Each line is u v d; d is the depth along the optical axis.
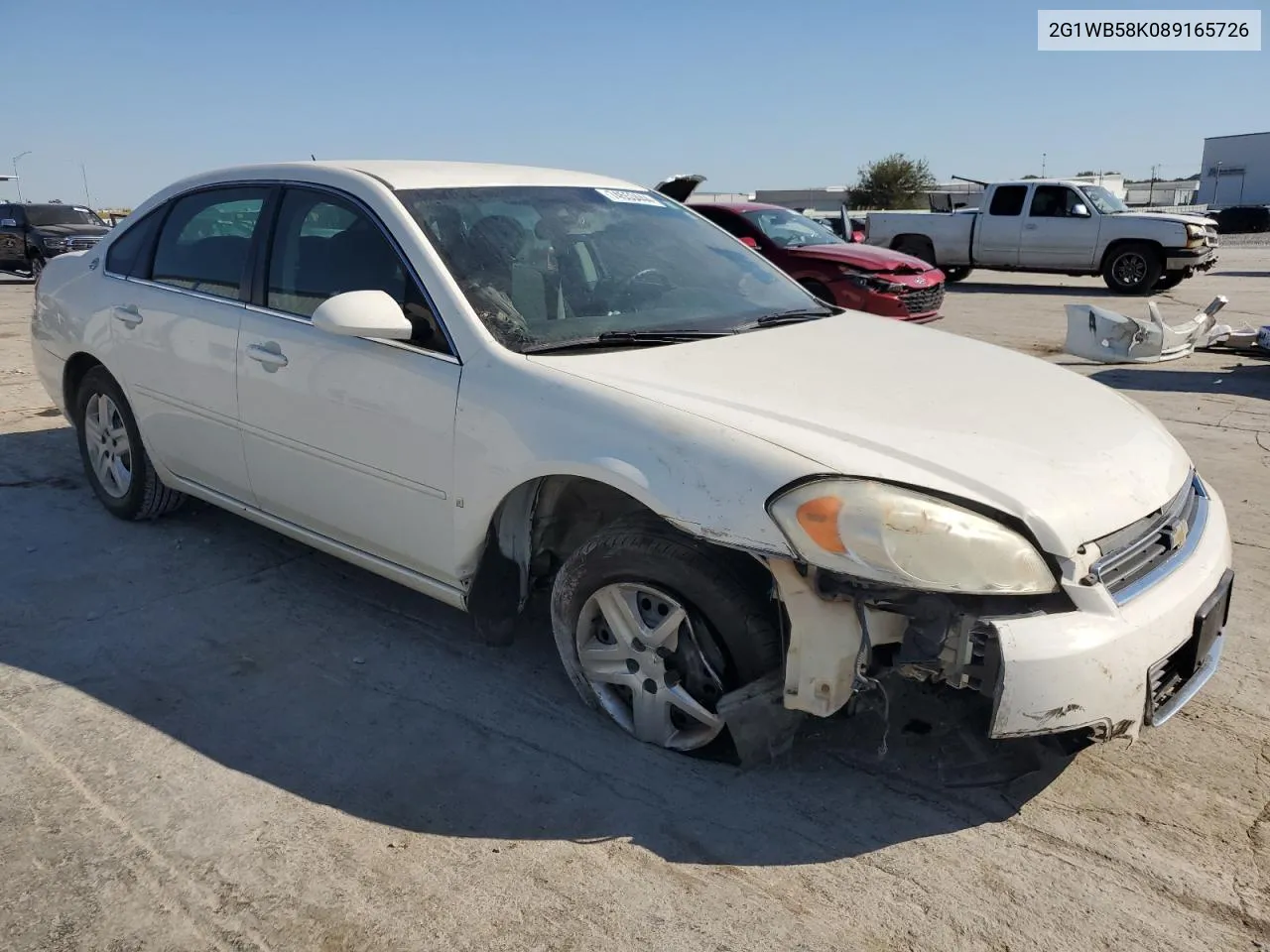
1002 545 2.32
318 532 3.66
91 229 21.27
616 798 2.70
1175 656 2.58
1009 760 2.78
